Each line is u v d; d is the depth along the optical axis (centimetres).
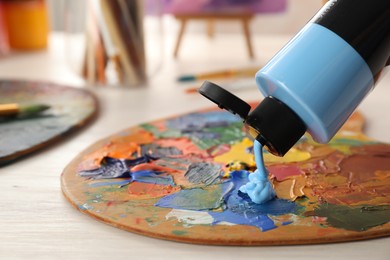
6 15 93
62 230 33
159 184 38
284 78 31
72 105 59
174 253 30
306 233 31
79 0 69
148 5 74
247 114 32
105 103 63
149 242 31
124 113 59
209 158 43
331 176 39
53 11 119
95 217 34
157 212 34
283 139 31
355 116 54
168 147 46
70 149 47
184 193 37
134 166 42
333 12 32
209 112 56
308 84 31
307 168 41
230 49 98
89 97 62
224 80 74
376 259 29
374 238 31
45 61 88
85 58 71
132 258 30
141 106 62
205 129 50
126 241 31
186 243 31
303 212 34
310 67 31
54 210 36
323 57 31
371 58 32
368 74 32
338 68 31
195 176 40
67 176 40
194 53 95
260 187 35
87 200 36
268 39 108
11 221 34
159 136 49
